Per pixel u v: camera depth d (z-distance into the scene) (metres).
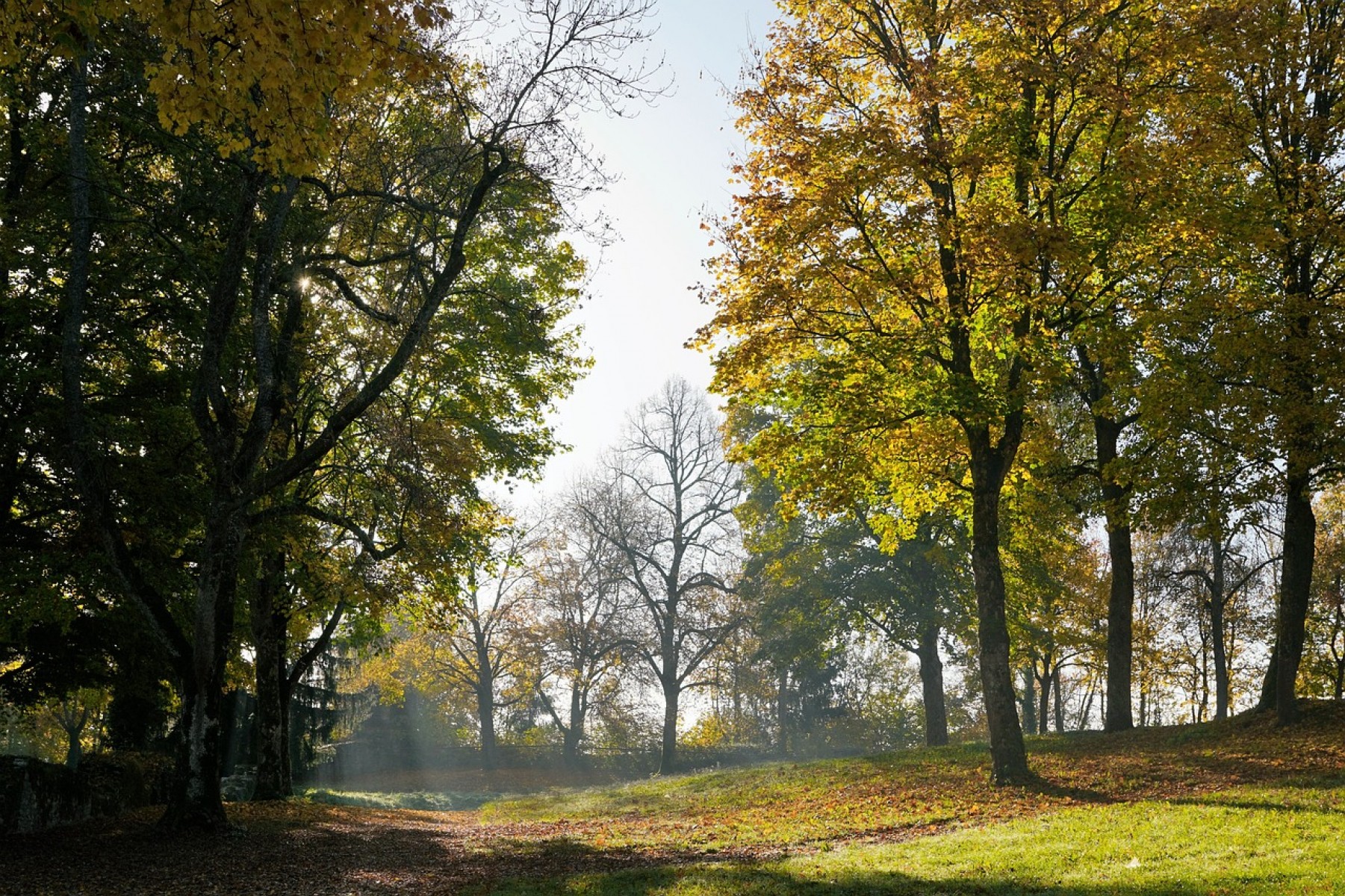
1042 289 19.06
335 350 21.58
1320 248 20.66
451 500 22.36
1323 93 21.34
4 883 12.56
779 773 27.30
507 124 17.48
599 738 55.78
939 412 18.16
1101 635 43.22
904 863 12.53
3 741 54.44
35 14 9.02
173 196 18.05
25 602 16.59
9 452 16.69
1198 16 18.61
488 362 25.55
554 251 26.56
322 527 23.56
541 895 12.38
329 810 24.34
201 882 13.26
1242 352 18.73
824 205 18.08
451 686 57.09
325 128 9.54
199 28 8.71
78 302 15.64
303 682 42.25
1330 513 42.91
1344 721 20.31
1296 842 11.08
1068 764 21.11
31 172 17.88
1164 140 20.17
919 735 54.31
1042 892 10.02
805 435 20.12
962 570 34.81
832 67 19.72
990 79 18.19
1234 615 44.44
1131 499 21.14
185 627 19.14
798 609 38.88
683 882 12.45
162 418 17.91
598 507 50.16
